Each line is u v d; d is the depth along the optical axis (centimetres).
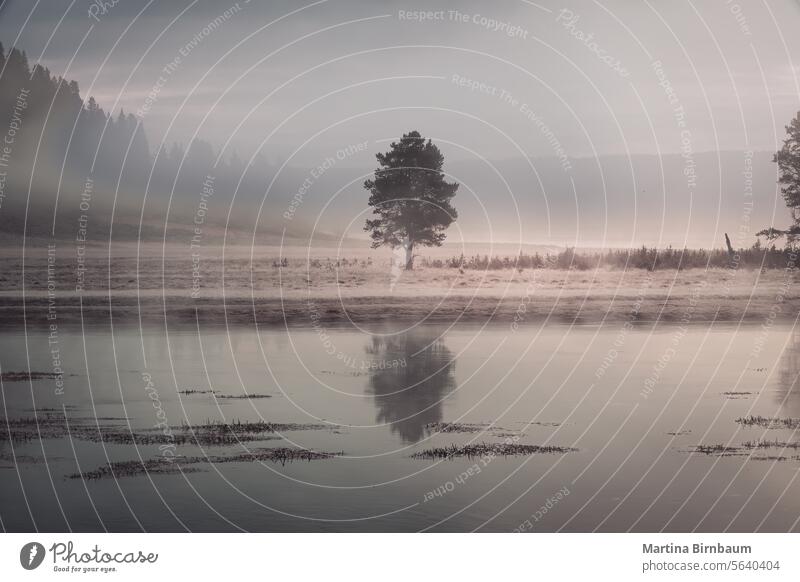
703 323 3991
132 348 3194
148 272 5894
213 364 2827
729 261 5734
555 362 2858
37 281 5544
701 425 1914
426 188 6262
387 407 2155
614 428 1898
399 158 6275
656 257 5691
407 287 5434
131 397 2256
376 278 5750
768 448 1695
